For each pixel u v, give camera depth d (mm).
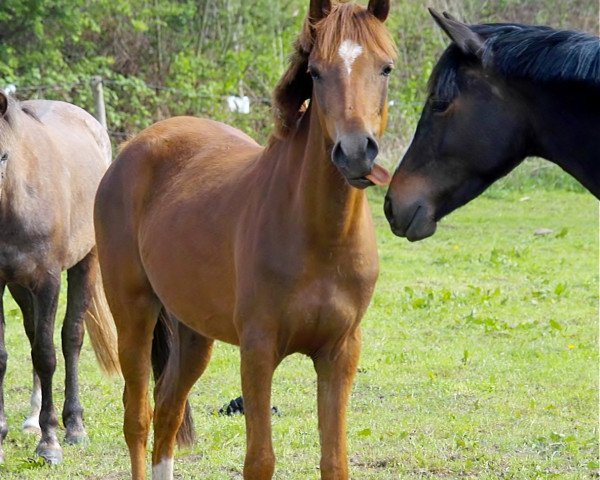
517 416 9539
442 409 9820
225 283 6488
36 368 9156
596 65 6090
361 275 6062
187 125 7965
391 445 8758
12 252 9148
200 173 7203
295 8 30203
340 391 6250
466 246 19406
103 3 26359
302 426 9359
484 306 14266
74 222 10008
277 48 29344
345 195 5777
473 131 6469
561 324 13391
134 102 25094
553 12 32062
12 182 9023
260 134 25969
